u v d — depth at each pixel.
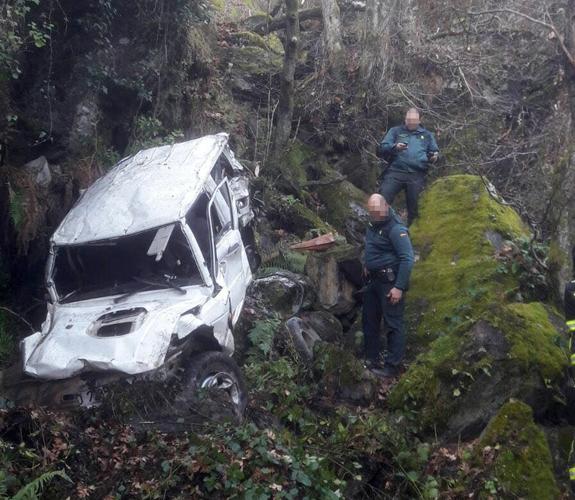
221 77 11.75
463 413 5.90
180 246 6.26
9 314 7.56
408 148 8.62
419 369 6.20
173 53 9.81
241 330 7.19
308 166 11.48
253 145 11.26
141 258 6.34
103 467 5.02
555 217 7.31
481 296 7.28
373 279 7.05
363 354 7.54
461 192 8.52
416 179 8.62
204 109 10.51
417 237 8.34
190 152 7.27
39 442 5.16
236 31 13.50
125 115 9.36
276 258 8.75
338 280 8.20
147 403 5.43
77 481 4.95
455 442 5.84
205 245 6.42
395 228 6.85
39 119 8.34
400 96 12.33
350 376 6.46
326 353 6.62
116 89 9.23
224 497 4.85
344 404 6.37
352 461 5.52
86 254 6.49
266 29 13.61
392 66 12.09
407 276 6.73
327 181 11.09
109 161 8.79
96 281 6.43
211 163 7.05
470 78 12.83
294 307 7.89
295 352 6.92
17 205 7.48
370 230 7.02
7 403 5.41
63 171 8.40
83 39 8.88
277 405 6.21
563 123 8.05
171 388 5.48
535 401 5.89
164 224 6.24
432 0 12.01
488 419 5.84
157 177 6.82
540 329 6.21
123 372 5.29
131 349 5.36
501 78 12.89
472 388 5.92
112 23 9.20
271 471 5.00
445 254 7.97
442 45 12.80
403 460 5.48
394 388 6.25
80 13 8.80
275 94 12.22
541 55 12.46
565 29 7.63
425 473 5.42
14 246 7.84
